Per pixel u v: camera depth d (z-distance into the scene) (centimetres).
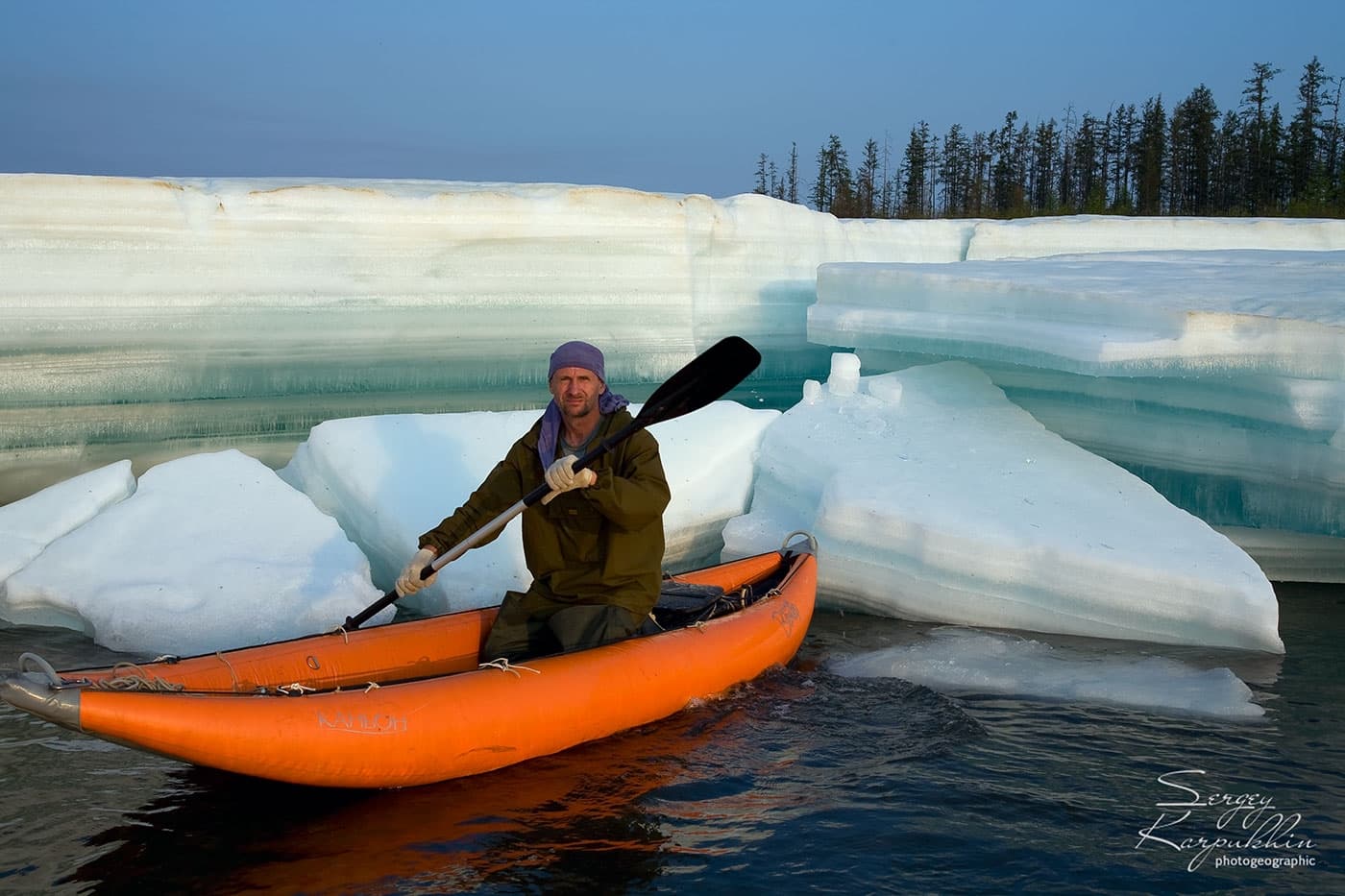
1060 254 1004
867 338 747
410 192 713
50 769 337
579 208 766
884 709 397
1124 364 566
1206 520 617
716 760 351
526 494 374
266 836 296
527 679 344
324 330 685
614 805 318
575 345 366
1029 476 582
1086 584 495
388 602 380
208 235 650
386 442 580
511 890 271
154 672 320
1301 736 376
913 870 284
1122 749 363
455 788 327
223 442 661
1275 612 464
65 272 612
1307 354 548
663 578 459
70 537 509
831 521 548
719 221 845
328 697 309
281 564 498
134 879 273
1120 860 289
